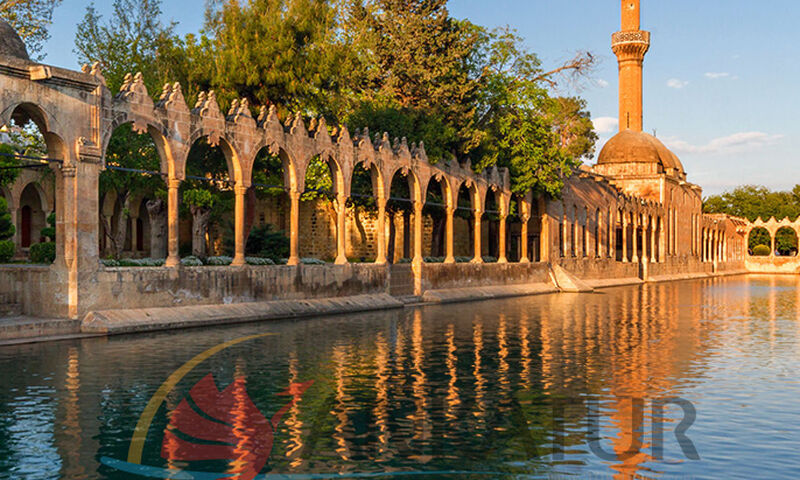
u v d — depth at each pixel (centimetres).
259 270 2769
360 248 5716
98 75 2238
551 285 5162
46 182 4134
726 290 5703
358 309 3178
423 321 2766
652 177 8038
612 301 4156
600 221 6412
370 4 4606
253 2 3412
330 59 3459
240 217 2741
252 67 3284
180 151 2478
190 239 5447
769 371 1709
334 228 5741
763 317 3158
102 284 2205
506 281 4659
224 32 3400
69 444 1049
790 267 11325
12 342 1925
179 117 2478
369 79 4519
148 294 2336
